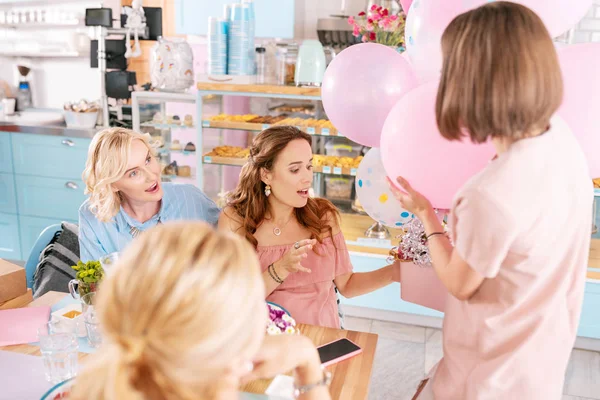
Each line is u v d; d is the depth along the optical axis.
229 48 3.31
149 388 0.61
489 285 1.10
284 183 1.77
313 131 3.28
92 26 3.94
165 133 3.91
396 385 2.70
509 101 0.93
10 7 4.48
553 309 1.08
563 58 1.26
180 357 0.58
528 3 1.30
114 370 0.57
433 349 3.05
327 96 1.67
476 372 1.14
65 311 1.65
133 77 3.96
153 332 0.58
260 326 0.65
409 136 1.29
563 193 1.01
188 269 0.59
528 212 0.98
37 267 2.47
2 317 1.63
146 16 4.10
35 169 4.07
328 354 1.46
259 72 3.51
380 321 3.37
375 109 1.60
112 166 1.80
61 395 1.07
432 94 1.29
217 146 3.65
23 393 1.26
